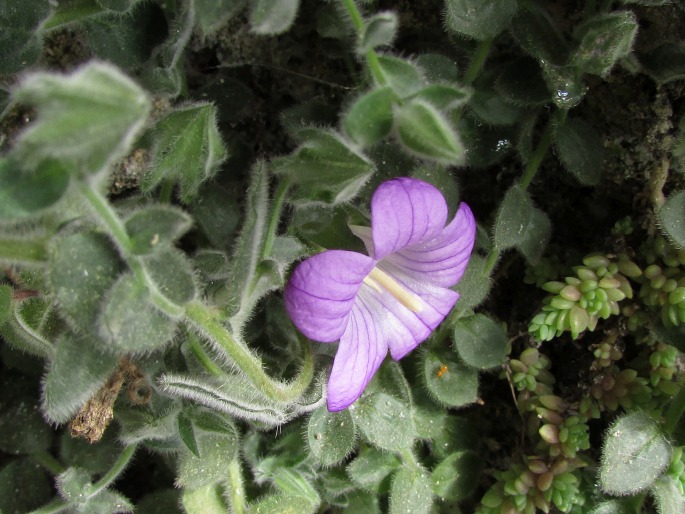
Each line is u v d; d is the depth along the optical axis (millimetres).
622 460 118
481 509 130
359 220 116
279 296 120
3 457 132
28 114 109
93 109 68
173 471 132
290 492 119
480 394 137
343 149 101
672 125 127
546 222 131
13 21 111
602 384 127
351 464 125
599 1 128
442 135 91
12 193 82
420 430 129
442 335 128
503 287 138
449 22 117
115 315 86
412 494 124
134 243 87
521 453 132
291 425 123
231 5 99
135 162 109
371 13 132
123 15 117
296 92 136
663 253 124
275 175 123
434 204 102
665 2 118
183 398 112
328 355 118
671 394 124
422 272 115
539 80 123
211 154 109
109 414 110
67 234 89
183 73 124
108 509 117
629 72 128
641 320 127
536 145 133
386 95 93
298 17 130
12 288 110
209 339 107
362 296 114
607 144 131
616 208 135
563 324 124
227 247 123
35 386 129
